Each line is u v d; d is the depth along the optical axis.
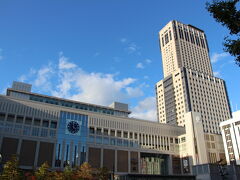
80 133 95.69
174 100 194.25
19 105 89.19
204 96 190.88
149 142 109.69
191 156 108.00
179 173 108.94
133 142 105.62
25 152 82.25
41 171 59.06
